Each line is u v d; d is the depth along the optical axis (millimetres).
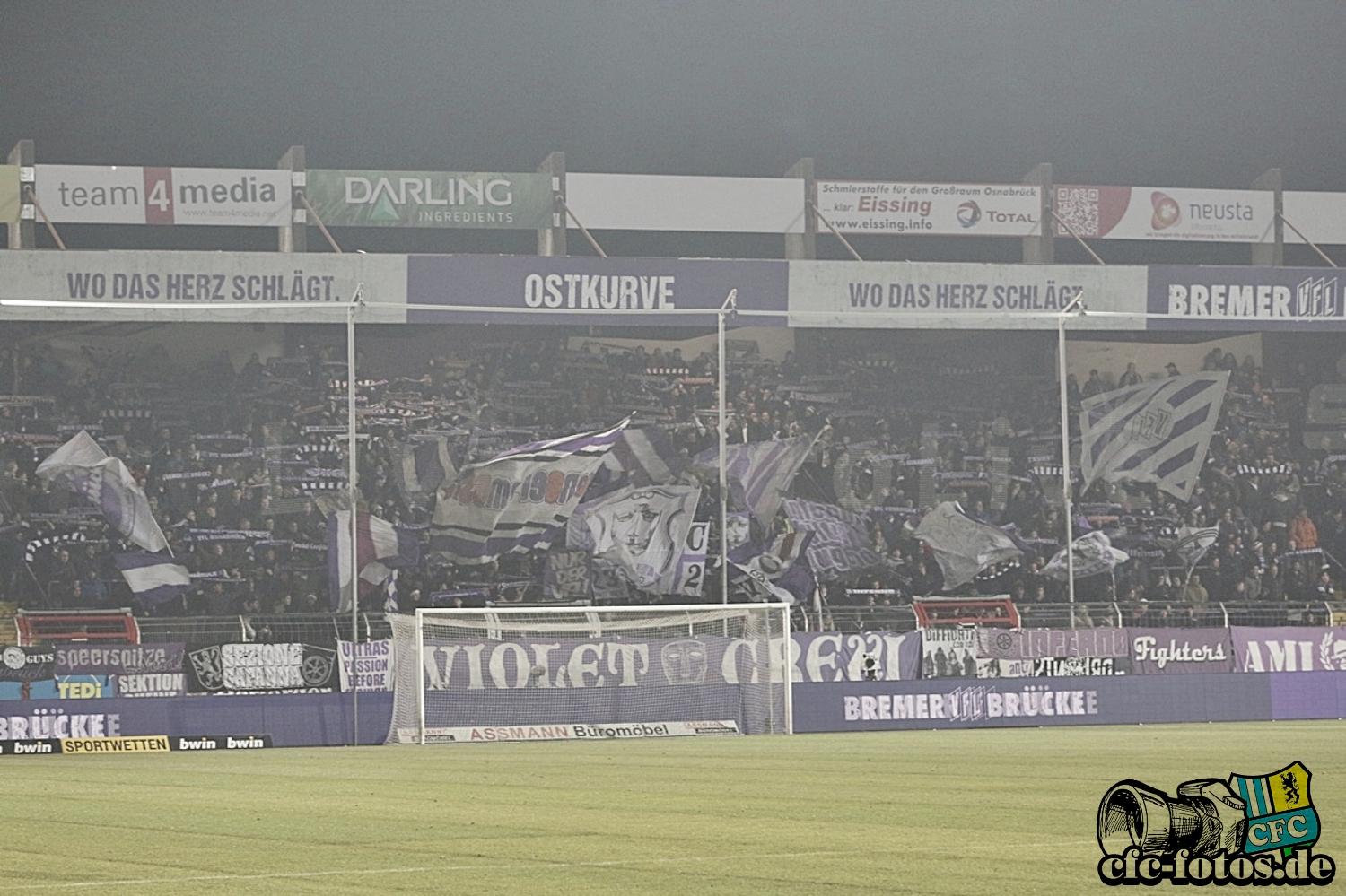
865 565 83438
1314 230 92062
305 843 20062
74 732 53094
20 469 79812
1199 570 85312
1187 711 62719
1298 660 64312
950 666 61719
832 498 88125
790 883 15594
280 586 80188
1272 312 76188
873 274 74812
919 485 89500
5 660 54969
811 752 43469
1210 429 87562
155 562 78875
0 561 77250
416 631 56812
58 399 82188
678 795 27656
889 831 20391
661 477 84000
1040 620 72938
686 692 59500
